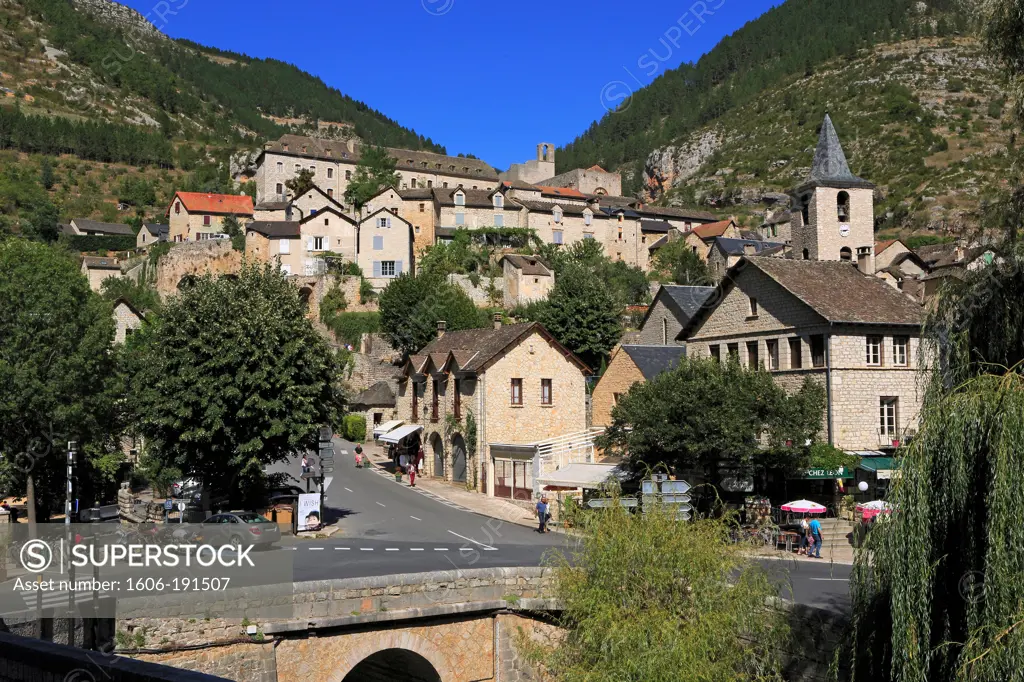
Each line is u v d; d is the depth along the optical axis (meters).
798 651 18.91
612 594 19.25
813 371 37.34
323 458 34.72
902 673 13.22
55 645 9.77
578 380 50.44
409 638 20.91
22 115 178.25
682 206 182.25
